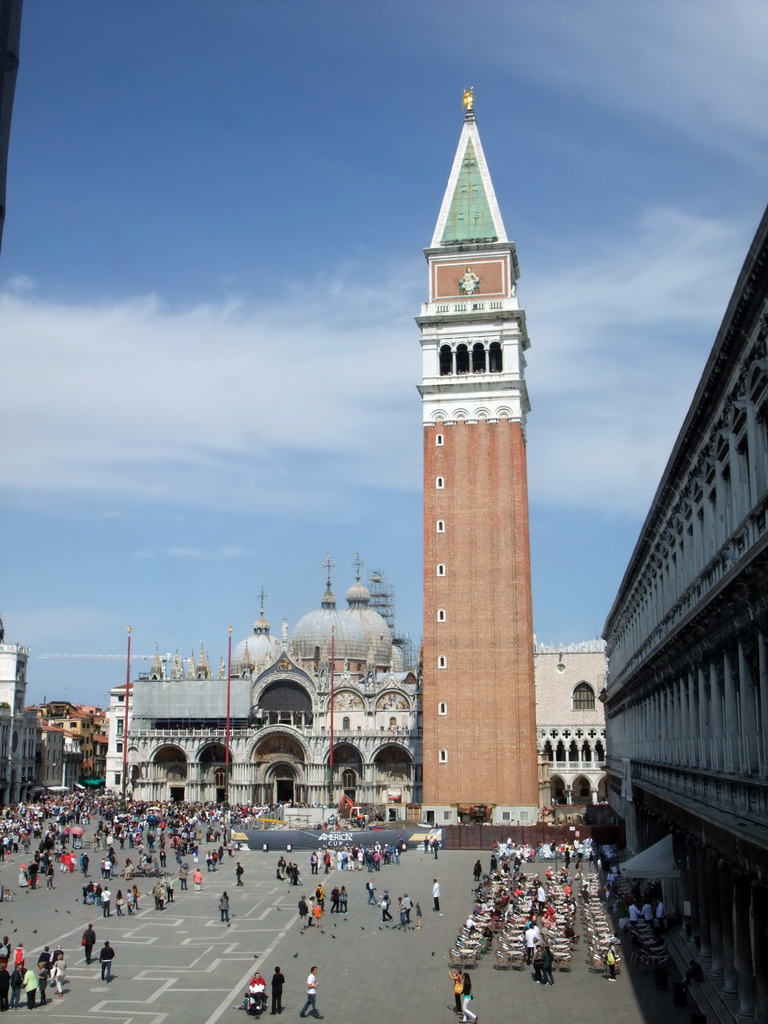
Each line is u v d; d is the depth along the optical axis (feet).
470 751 451.53
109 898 258.57
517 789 445.78
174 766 629.51
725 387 138.31
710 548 160.97
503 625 459.73
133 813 495.41
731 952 155.84
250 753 609.42
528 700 451.94
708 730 166.40
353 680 611.47
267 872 336.90
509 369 480.23
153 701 632.38
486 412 477.36
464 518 471.21
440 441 479.00
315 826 450.30
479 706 454.40
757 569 118.62
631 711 320.29
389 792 592.19
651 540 235.20
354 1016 164.04
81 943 215.72
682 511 188.55
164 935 230.48
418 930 234.99
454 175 512.63
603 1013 160.35
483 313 483.92
